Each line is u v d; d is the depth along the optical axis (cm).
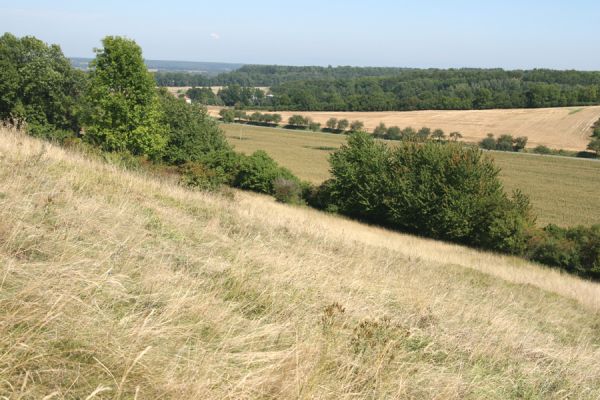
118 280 404
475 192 3456
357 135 4169
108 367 279
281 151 8519
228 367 325
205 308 405
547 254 2897
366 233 2758
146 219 673
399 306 653
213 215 939
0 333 266
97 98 3055
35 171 700
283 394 309
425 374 412
